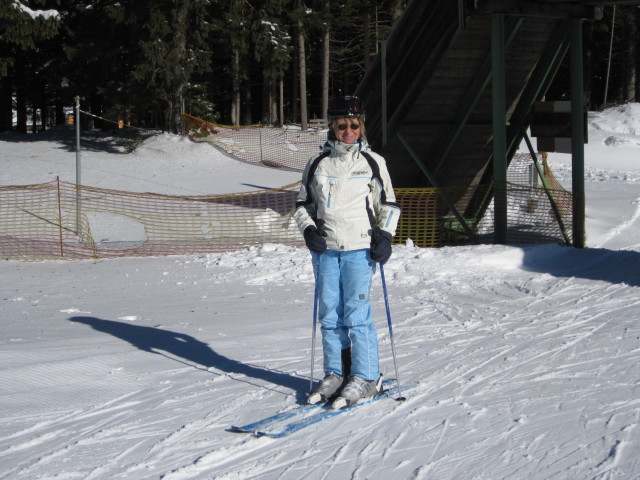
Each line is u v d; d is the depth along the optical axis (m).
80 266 10.52
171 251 11.78
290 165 27.67
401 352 5.70
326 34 42.69
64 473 3.54
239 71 39.50
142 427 4.18
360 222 4.43
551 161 27.67
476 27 11.34
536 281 8.46
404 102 12.12
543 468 3.52
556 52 12.35
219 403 4.58
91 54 31.41
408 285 8.45
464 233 12.73
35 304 7.93
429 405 4.46
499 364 5.29
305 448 3.85
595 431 3.95
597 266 9.17
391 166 13.20
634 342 5.72
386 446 3.85
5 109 38.84
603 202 15.90
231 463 3.67
